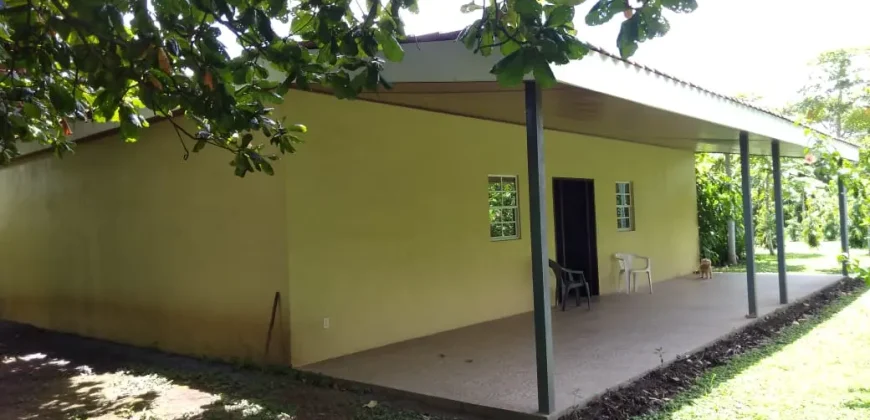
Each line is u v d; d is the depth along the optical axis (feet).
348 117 21.79
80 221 29.17
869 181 17.98
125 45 10.27
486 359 20.10
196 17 11.23
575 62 14.99
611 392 16.19
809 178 36.78
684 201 45.93
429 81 15.37
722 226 51.08
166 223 24.53
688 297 32.55
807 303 29.96
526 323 26.55
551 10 8.96
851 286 35.86
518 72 9.12
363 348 21.93
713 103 22.18
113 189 27.17
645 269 36.22
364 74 12.03
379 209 22.80
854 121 78.02
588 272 34.76
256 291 20.92
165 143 24.52
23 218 33.40
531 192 15.12
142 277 25.79
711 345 21.34
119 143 26.81
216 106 11.60
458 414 15.53
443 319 25.18
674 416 14.55
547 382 14.62
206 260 22.80
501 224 29.01
